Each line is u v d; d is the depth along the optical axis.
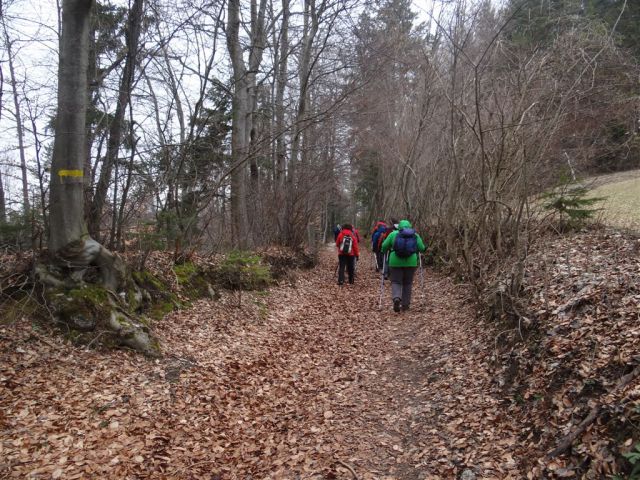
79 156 6.39
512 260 7.39
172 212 8.99
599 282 5.55
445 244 13.27
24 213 6.59
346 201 36.56
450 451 4.16
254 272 10.89
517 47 8.30
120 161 8.55
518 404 4.47
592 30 7.11
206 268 9.56
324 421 4.96
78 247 6.29
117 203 8.50
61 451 3.94
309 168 16.11
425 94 13.71
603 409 3.51
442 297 9.90
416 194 16.83
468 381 5.43
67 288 6.14
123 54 8.79
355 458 4.22
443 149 13.45
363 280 14.32
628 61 7.25
